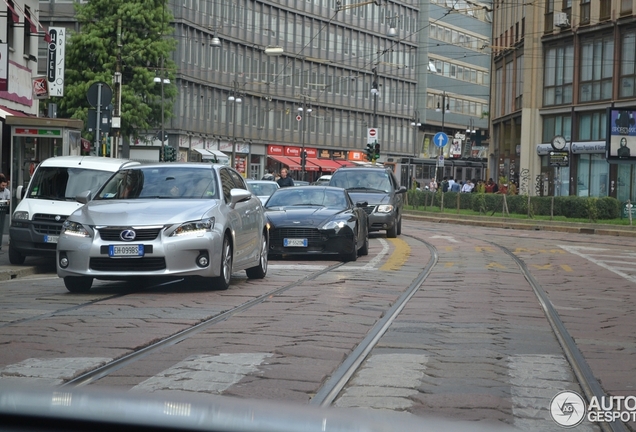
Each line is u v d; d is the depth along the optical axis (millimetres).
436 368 7332
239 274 15727
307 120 84500
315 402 6004
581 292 13812
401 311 11008
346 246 18094
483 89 109875
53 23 65500
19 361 7277
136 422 2242
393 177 28344
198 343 8328
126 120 49656
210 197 13219
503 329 9617
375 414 2439
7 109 28281
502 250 22984
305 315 10344
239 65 76875
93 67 50469
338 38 86750
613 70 45250
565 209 39375
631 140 36000
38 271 16828
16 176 21891
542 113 50469
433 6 99188
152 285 13656
